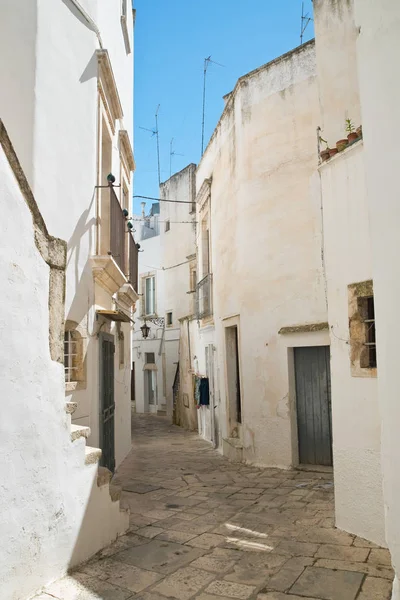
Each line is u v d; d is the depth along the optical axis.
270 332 9.48
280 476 8.38
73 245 6.52
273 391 9.37
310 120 9.23
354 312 5.21
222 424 11.71
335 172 5.61
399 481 2.99
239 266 10.45
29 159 5.85
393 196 3.12
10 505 3.25
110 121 8.69
